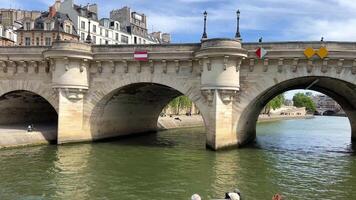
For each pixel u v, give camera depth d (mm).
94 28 85375
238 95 34469
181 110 88688
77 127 37969
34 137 36656
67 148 34812
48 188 21453
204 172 26016
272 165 29078
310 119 133625
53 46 36750
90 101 38438
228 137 34656
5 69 40781
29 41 73500
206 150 34938
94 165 27703
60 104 36906
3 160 28500
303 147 40875
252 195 20766
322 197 20734
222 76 33031
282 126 81812
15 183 22312
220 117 33688
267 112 123438
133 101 46188
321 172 27016
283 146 41062
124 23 98812
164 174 25266
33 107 49625
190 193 20984
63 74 36719
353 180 24734
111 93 38469
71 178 23781
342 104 47969
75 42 36750
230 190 21656
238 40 33188
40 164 27422
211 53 32656
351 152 37469
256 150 36250
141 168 26969
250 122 42156
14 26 84188
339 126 85375
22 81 40469
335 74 32188
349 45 31703
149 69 36750
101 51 37656
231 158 31219
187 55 35062
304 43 32531
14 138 34688
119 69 37688
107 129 42750
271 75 33562
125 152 33719
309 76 32844
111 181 23281
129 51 36844
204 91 33906
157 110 55875
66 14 79625
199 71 35125
